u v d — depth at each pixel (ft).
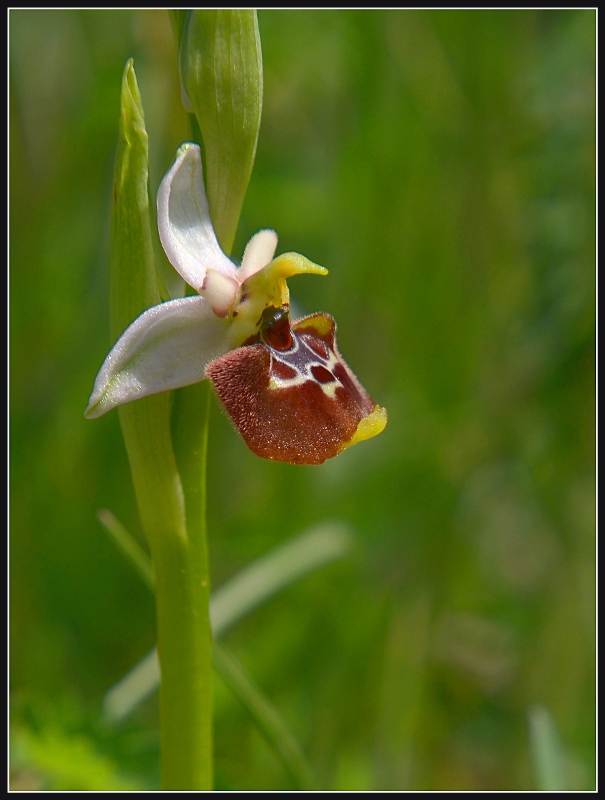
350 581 0.79
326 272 0.56
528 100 0.80
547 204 0.78
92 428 0.80
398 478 0.82
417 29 0.81
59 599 0.78
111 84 0.80
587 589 0.79
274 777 0.72
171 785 0.57
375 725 0.77
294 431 0.55
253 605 0.70
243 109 0.55
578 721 0.77
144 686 0.66
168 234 0.55
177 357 0.55
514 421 0.81
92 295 0.81
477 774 0.78
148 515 0.56
